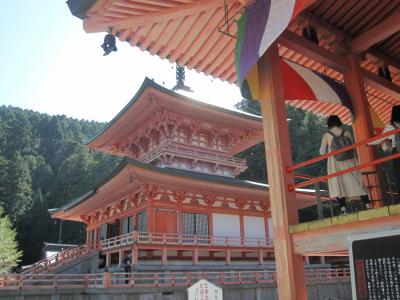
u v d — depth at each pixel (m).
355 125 6.16
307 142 46.66
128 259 20.42
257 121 28.72
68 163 71.75
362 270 3.33
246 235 25.45
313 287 22.72
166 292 17.39
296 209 4.60
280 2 4.20
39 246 60.16
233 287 19.08
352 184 4.48
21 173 65.31
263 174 49.06
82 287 17.53
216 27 5.86
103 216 28.98
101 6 4.83
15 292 15.79
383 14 6.50
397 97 7.41
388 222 3.54
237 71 4.62
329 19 6.51
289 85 5.69
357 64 6.50
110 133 29.66
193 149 26.95
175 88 32.12
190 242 22.44
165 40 6.04
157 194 22.16
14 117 90.00
